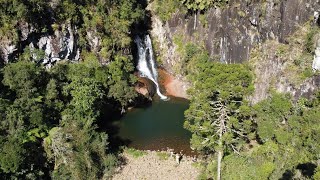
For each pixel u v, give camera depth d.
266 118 40.50
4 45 46.06
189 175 40.09
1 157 33.66
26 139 36.72
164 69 61.81
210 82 30.75
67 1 50.81
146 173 40.53
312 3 45.53
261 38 51.03
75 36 52.59
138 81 56.75
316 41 44.66
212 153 40.41
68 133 38.66
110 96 50.56
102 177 39.50
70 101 45.12
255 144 39.84
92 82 46.38
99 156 40.59
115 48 56.41
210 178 37.53
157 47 62.84
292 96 45.47
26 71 41.81
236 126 31.28
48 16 49.38
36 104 40.47
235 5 52.94
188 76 57.72
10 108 38.12
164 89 58.66
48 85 43.81
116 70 52.97
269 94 47.59
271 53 49.09
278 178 33.66
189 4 57.38
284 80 46.53
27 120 38.62
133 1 58.34
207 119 32.78
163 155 43.53
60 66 49.69
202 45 57.62
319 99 42.38
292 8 47.00
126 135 47.53
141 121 50.59
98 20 54.00
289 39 47.72
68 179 37.38
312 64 44.84
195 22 58.41
